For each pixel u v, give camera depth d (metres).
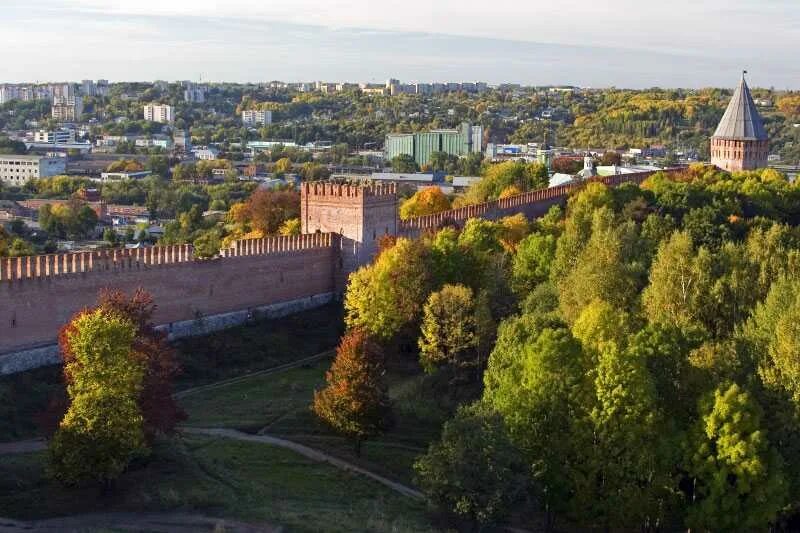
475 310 108.62
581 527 80.50
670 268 104.62
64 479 71.44
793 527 82.00
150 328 84.25
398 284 117.94
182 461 80.81
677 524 80.56
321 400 91.31
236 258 124.25
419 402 102.69
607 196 165.12
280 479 82.75
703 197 171.38
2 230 188.25
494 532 77.88
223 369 113.38
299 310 134.50
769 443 76.50
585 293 104.31
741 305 100.00
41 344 101.00
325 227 141.62
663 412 78.56
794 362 79.12
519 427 78.94
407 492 84.12
